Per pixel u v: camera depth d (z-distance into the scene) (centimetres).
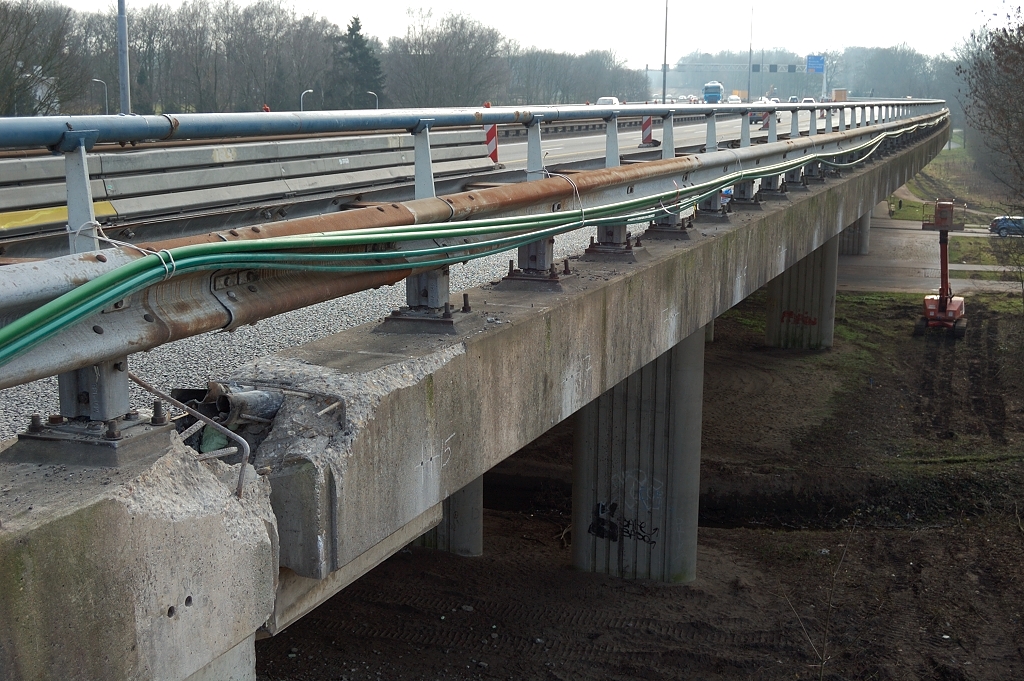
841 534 1747
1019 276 3164
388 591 1426
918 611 1415
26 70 3178
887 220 5897
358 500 340
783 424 2244
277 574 304
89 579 230
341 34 6788
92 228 268
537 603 1391
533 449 2081
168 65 6569
